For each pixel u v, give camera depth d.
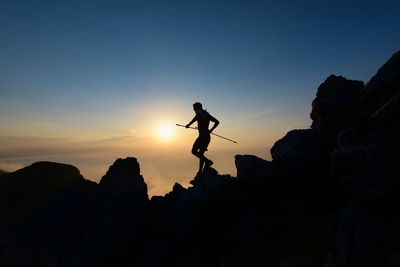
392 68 8.10
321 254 7.25
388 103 6.79
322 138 10.32
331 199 9.40
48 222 13.11
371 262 5.30
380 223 5.86
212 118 9.45
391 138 6.22
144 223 13.50
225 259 9.02
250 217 10.02
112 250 11.58
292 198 10.43
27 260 11.10
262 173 11.30
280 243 8.66
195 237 11.15
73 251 11.32
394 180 5.76
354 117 8.81
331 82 12.21
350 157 7.00
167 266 10.88
